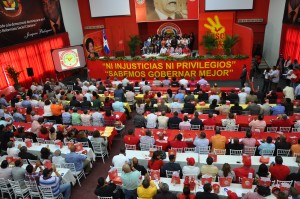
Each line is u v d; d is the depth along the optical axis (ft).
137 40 80.18
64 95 47.70
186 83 53.62
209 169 23.82
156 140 30.76
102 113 40.91
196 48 87.04
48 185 24.84
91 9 81.97
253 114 38.70
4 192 28.58
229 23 74.49
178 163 25.75
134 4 79.61
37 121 36.73
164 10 78.69
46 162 26.45
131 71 67.36
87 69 71.26
